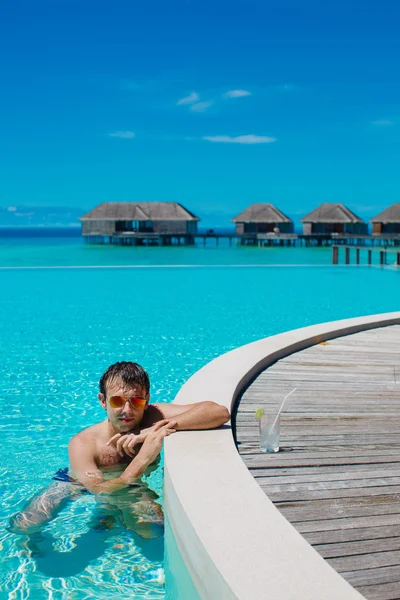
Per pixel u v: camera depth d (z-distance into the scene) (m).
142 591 2.34
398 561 2.06
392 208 51.91
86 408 5.10
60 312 11.04
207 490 2.46
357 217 53.59
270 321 10.20
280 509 2.46
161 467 3.30
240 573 1.85
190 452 2.89
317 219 53.09
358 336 6.65
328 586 1.78
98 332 8.98
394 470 2.89
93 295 13.64
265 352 5.29
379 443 3.27
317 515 2.41
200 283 16.41
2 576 2.46
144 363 6.87
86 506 3.04
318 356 5.57
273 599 1.71
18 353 7.41
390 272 19.59
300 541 2.05
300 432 3.44
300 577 1.83
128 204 54.50
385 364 5.21
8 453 4.00
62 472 3.47
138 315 10.73
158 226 53.22
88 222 53.72
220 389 3.98
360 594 1.74
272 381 4.62
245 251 43.12
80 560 2.56
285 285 15.90
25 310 11.29
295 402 4.06
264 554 1.97
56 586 2.37
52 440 4.28
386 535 2.24
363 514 2.42
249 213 54.84
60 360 7.02
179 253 39.41
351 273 19.34
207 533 2.11
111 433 3.39
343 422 3.63
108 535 2.76
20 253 38.00
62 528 2.83
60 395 5.50
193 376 4.38
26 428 4.55
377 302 12.69
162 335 8.77
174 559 2.48
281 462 2.98
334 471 2.87
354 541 2.20
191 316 10.67
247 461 2.99
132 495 3.10
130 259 31.64
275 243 56.28
